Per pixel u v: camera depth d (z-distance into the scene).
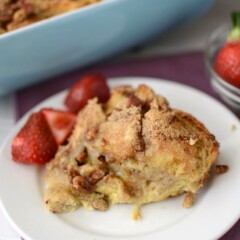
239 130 0.40
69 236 0.34
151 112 0.37
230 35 0.44
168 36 0.52
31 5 0.45
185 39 0.51
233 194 0.35
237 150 0.38
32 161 0.39
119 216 0.36
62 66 0.46
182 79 0.47
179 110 0.39
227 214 0.34
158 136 0.36
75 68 0.48
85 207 0.36
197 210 0.35
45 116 0.41
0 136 0.44
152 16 0.45
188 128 0.37
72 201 0.36
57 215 0.36
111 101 0.41
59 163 0.38
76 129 0.40
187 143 0.35
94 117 0.39
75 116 0.42
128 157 0.35
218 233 0.33
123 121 0.37
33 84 0.48
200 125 0.37
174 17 0.47
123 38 0.46
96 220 0.36
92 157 0.37
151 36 0.49
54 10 0.45
